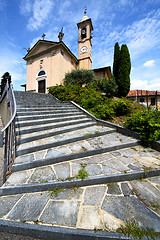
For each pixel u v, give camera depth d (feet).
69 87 34.19
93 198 5.76
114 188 6.53
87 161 8.86
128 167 8.06
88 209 5.10
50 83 48.32
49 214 4.83
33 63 55.11
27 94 30.07
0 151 12.84
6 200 5.53
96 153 10.16
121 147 11.48
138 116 13.74
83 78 42.50
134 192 6.25
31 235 4.42
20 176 6.88
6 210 4.98
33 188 6.10
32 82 54.75
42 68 51.75
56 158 8.52
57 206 5.24
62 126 15.40
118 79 40.70
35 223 4.47
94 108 23.45
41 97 31.37
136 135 13.41
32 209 5.06
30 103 20.02
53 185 6.31
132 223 4.53
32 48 53.42
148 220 4.67
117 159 9.27
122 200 5.67
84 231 4.22
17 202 5.43
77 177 6.81
